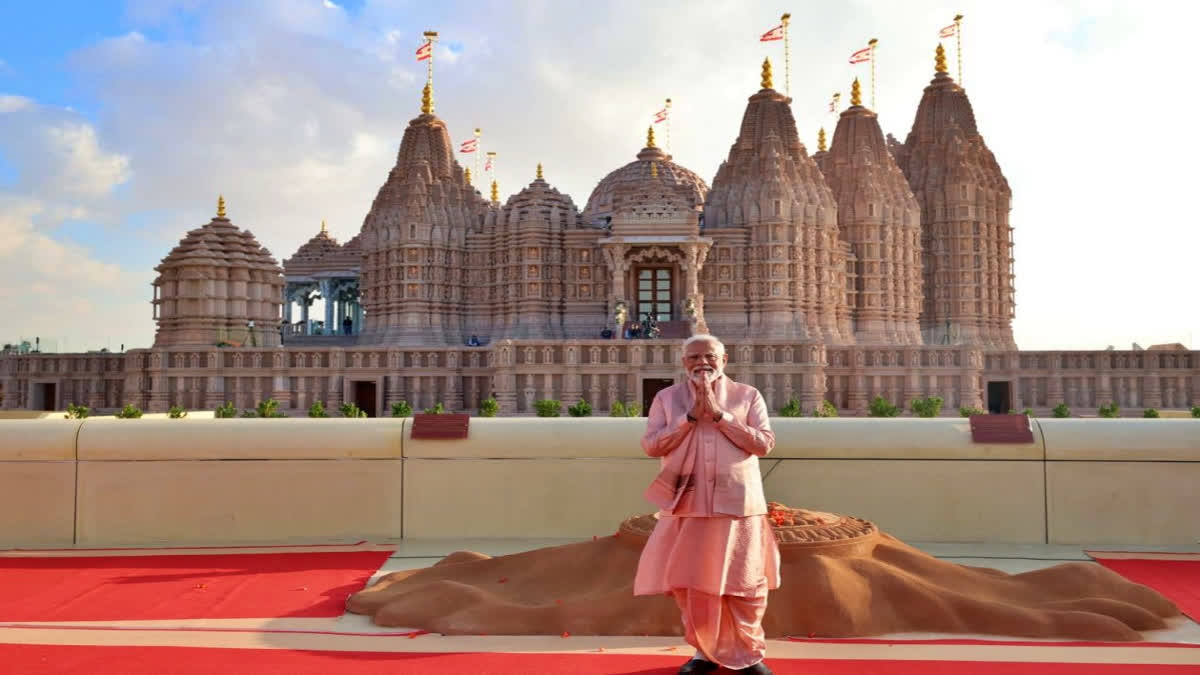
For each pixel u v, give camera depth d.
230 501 14.45
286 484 14.52
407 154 89.50
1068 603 9.91
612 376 63.72
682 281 80.69
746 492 8.14
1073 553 13.52
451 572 11.45
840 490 14.41
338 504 14.56
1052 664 8.47
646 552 8.45
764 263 78.56
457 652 8.87
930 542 14.24
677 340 63.78
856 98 92.12
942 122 97.31
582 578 10.97
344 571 12.45
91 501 14.31
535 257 80.75
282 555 13.46
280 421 14.84
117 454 14.36
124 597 11.03
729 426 8.11
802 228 79.50
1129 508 14.09
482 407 59.41
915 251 89.81
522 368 64.06
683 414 8.20
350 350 67.44
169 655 8.73
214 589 11.46
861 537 10.59
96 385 70.62
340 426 14.76
